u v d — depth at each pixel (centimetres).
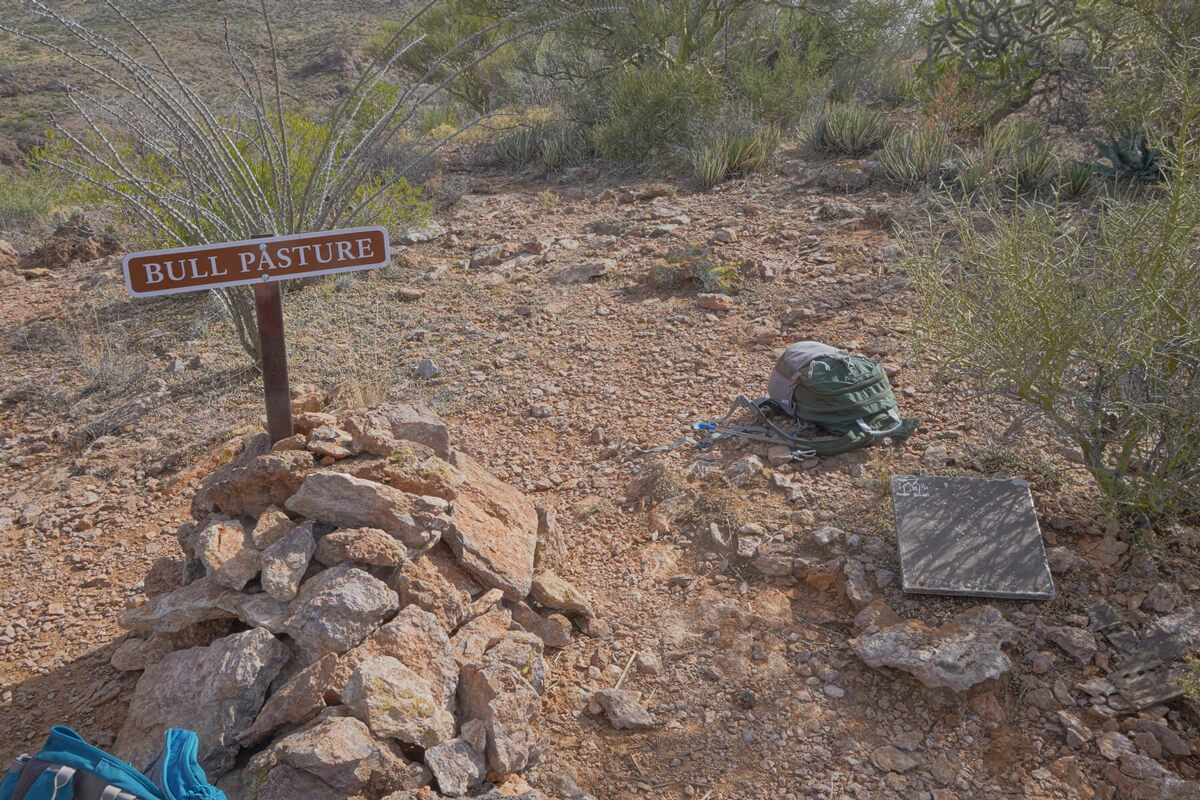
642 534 468
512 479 530
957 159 945
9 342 777
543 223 982
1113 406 411
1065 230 429
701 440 537
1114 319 392
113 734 352
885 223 844
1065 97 1164
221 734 299
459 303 782
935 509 431
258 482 376
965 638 360
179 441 595
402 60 1777
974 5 1182
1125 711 335
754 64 1435
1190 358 396
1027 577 392
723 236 849
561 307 755
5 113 3922
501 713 318
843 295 706
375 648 321
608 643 397
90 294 876
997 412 521
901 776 323
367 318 762
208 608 341
